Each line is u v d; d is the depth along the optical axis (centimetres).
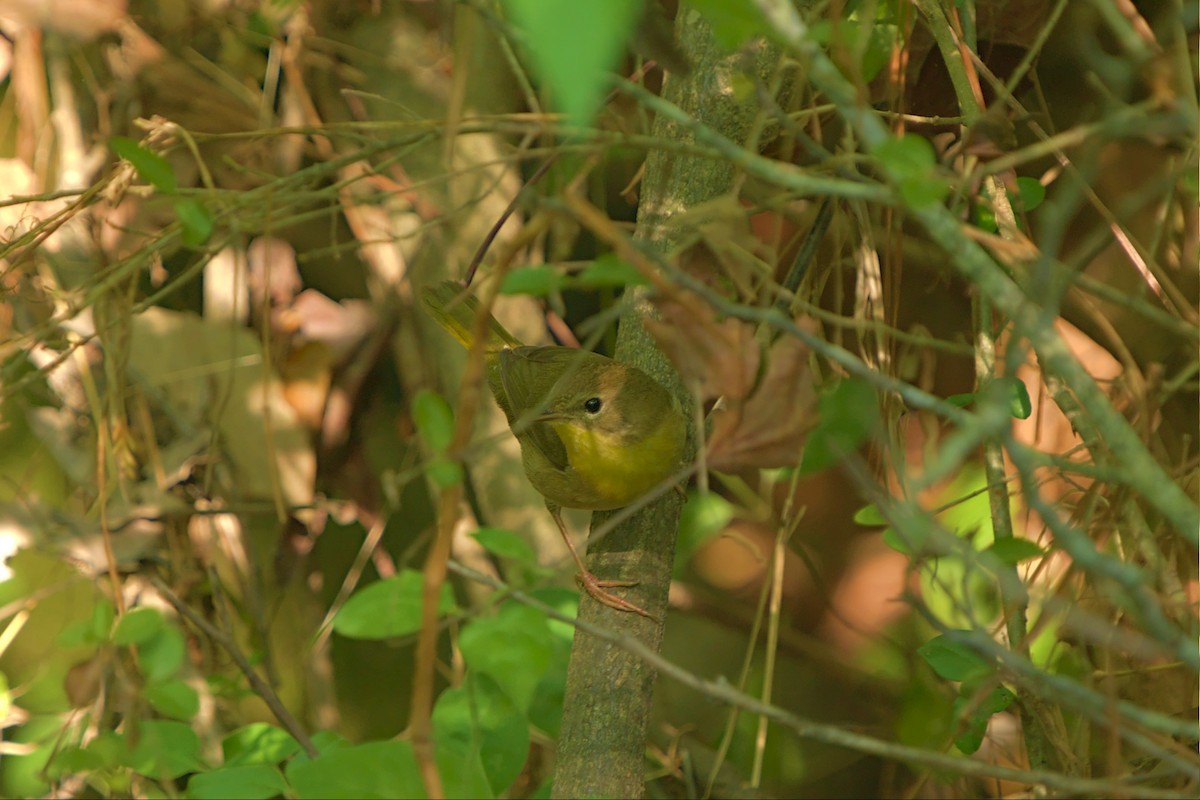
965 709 496
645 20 464
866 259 699
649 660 425
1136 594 388
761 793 820
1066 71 787
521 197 498
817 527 954
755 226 827
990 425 392
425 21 869
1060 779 424
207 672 802
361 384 901
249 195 636
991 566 434
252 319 888
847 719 948
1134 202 450
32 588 859
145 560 797
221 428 848
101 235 834
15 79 845
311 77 886
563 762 578
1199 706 650
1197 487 668
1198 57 623
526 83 609
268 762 602
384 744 489
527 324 898
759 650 964
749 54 582
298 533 880
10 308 807
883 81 722
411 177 871
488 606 439
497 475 865
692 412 715
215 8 862
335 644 989
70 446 823
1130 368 633
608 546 656
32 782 723
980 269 411
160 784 717
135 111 859
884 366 690
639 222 675
